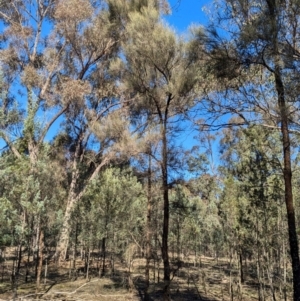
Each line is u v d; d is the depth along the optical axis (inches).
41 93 702.5
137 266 640.4
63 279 545.6
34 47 765.3
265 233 391.5
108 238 543.8
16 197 351.9
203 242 698.2
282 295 449.7
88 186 583.5
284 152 257.1
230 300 462.9
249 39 216.8
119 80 514.6
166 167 394.0
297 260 236.7
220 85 280.5
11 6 764.0
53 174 446.0
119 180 535.5
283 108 227.5
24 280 528.7
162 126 390.9
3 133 346.6
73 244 606.5
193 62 357.4
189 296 481.7
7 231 339.9
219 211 492.1
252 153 379.9
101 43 740.0
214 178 512.4
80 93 692.1
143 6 408.2
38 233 450.6
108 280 528.1
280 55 213.5
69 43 764.0
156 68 392.8
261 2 227.1
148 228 422.9
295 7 208.7
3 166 341.4
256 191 381.7
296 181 397.7
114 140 435.8
